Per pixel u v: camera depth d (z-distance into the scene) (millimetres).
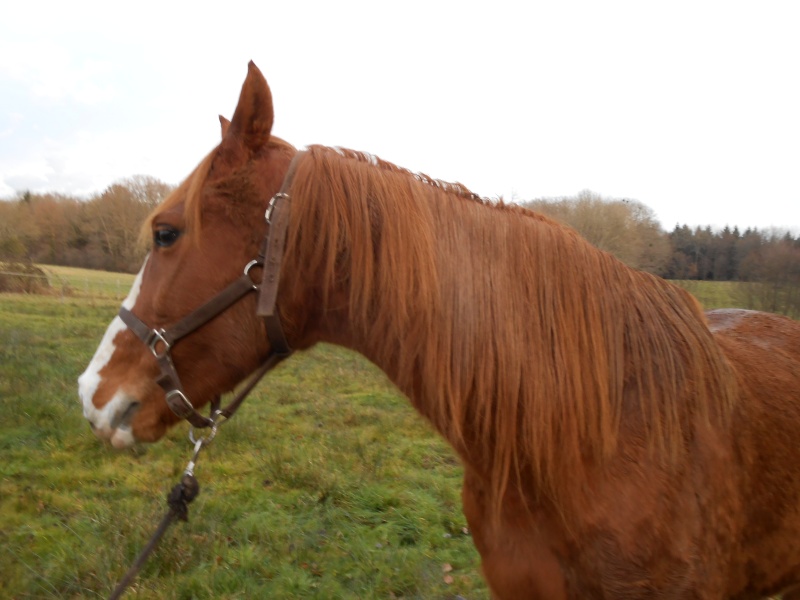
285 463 5152
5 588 3152
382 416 7031
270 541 3824
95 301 19703
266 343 1604
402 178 1632
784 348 2260
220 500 4355
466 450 1594
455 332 1510
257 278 1552
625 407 1582
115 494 4527
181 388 1584
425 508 4500
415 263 1506
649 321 1662
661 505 1519
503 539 1662
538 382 1516
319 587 3361
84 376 1674
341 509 4418
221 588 3264
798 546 1920
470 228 1591
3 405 6328
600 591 1543
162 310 1581
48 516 4078
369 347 1604
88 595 3111
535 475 1525
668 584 1533
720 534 1633
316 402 7645
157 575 3268
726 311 2707
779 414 1867
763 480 1787
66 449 5414
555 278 1596
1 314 14703
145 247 1766
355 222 1535
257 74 1568
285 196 1540
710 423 1636
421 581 3430
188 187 1633
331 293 1576
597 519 1519
